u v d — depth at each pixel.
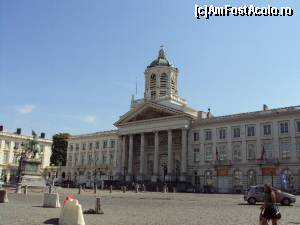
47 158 120.75
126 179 84.81
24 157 54.50
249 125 71.69
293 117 66.12
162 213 21.95
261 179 68.12
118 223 16.34
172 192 65.69
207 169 75.69
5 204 26.14
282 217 20.58
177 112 79.69
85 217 18.56
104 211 22.55
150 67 95.12
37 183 52.69
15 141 110.44
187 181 76.12
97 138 102.06
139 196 45.75
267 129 69.25
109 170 96.12
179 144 82.88
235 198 44.50
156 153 81.94
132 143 88.06
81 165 103.38
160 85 92.56
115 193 54.03
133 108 90.06
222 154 74.44
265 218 13.24
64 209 15.28
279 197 32.16
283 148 66.56
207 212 23.19
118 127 91.31
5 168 106.50
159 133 86.50
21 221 16.38
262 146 69.00
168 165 79.06
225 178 72.50
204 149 77.19
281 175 65.81
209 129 77.25
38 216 18.52
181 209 25.45
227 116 74.81
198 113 82.69
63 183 91.44
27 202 28.77
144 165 87.69
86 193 51.56
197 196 49.50
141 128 86.25
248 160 70.25
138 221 17.28
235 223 17.09
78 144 107.25
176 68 95.88
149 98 90.75
